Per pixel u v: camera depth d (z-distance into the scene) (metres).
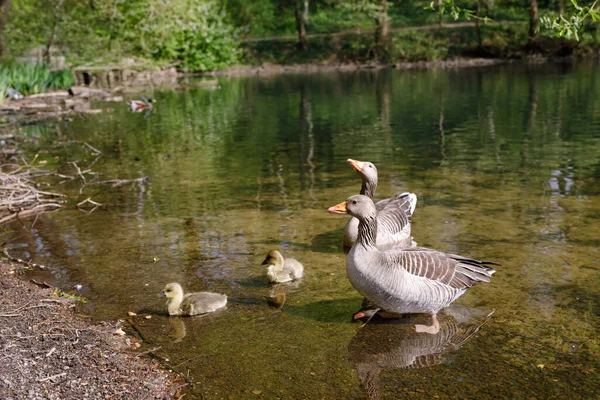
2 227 3.49
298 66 15.74
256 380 1.92
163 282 2.67
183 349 2.12
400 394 1.83
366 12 16.89
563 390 1.83
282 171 4.77
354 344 2.12
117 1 13.35
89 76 12.48
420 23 17.70
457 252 2.86
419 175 4.44
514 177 4.25
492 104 8.23
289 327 2.26
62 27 12.64
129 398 1.82
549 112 7.30
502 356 2.01
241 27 16.36
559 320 2.22
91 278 2.72
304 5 18.16
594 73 11.55
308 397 1.83
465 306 2.37
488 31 15.88
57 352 2.05
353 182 4.30
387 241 2.86
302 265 2.78
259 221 3.46
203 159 5.35
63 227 3.46
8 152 5.68
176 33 14.50
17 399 1.76
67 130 7.20
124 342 2.17
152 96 10.85
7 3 11.98
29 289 2.57
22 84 9.99
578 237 2.99
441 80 11.73
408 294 2.15
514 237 3.03
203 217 3.56
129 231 3.34
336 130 6.76
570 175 4.24
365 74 13.75
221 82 13.13
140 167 5.06
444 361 2.00
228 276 2.72
